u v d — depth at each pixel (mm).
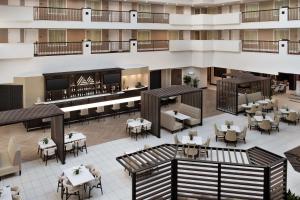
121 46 25984
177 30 29219
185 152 13250
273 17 24484
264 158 8719
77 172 10656
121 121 19922
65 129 18172
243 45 26625
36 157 14109
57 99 19984
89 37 24219
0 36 20047
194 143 13547
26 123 17828
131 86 24859
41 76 19547
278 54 22109
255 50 24266
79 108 19328
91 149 15039
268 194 8062
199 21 27297
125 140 16328
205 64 27297
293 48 23625
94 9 24328
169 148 9656
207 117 20688
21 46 18438
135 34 26797
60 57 20406
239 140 16203
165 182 8625
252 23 24438
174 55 26875
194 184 8547
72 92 20781
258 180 8133
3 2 20031
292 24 21750
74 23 21391
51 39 22203
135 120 17375
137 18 24797
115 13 25016
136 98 22406
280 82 29562
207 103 24531
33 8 19578
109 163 13438
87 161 13656
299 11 22312
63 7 22719
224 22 26328
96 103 20562
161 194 8523
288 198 9016
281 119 19625
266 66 23062
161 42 27562
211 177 8750
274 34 25250
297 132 17438
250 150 9344
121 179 12023
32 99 19359
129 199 10609
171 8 29000
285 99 25844
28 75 19125
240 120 19859
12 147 12500
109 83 22234
